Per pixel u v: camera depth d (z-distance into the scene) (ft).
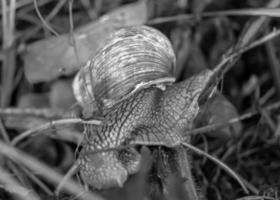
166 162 0.71
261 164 0.79
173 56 0.72
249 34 0.80
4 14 0.83
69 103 0.82
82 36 0.81
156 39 0.70
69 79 0.83
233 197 0.76
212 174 0.78
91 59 0.71
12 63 0.84
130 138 0.68
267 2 0.89
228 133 0.79
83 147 0.68
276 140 0.79
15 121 0.81
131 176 0.71
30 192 0.73
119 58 0.68
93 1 0.89
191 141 0.77
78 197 0.70
